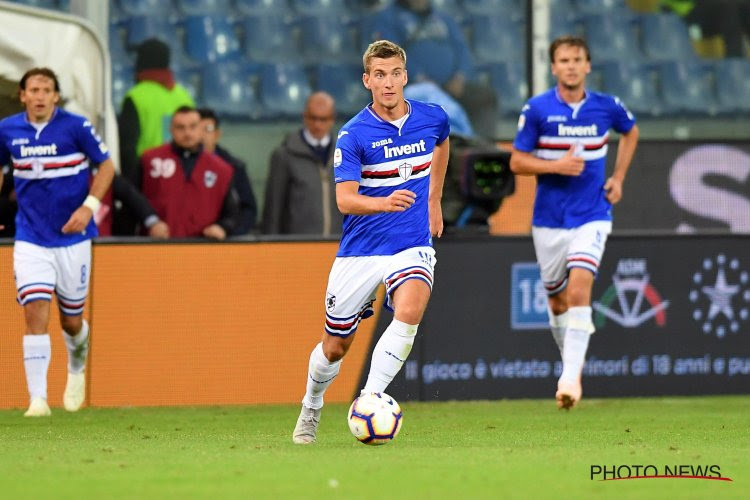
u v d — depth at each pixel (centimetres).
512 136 4341
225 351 3606
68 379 3359
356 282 2289
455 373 3684
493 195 3672
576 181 3269
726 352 3850
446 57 4297
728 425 2934
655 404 3588
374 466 1977
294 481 1802
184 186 3731
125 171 4069
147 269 3562
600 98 3269
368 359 3666
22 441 2528
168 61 4119
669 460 2080
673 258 3812
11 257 3481
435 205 2477
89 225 3222
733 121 4691
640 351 3791
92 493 1698
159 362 3569
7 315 3478
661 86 4691
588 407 3481
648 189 4188
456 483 1778
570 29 4719
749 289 3862
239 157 4431
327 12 4638
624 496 1683
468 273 3694
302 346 3650
